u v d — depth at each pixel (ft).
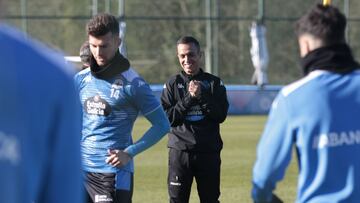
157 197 78.74
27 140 17.42
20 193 17.49
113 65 42.88
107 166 43.32
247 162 105.19
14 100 17.20
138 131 139.95
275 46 208.44
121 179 43.24
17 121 17.26
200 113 54.39
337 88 26.99
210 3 203.62
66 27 195.72
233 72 204.03
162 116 43.37
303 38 27.71
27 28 193.67
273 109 27.35
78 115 18.20
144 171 96.94
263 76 196.34
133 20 201.05
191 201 76.07
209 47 202.08
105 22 42.06
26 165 17.46
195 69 55.31
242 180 90.22
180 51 55.42
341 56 27.27
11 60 17.22
